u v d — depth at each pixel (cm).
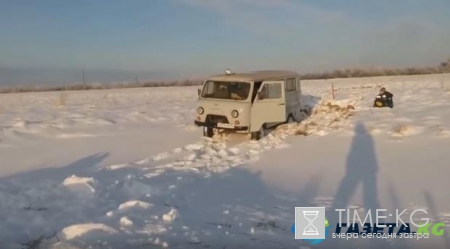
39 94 5094
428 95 2323
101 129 1579
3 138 1318
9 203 624
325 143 1221
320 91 3634
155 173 909
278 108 1395
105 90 5909
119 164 1012
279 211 650
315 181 833
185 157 1097
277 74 1545
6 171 927
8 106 2753
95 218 574
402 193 725
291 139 1316
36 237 493
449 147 1048
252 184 827
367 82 4938
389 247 510
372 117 1595
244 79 1389
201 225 563
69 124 1636
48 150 1186
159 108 2438
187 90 5112
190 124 1725
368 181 811
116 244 474
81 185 741
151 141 1366
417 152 1030
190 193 748
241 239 514
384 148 1102
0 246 462
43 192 691
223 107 1361
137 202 632
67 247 456
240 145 1282
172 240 498
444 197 694
